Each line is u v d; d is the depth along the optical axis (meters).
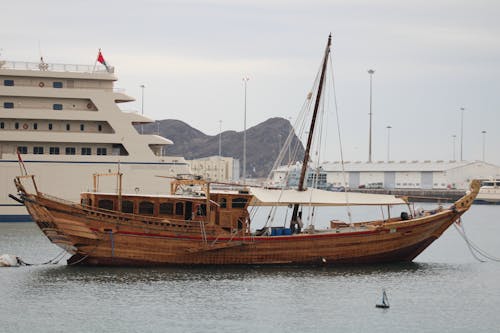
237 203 104.31
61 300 84.00
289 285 93.31
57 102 158.75
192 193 112.44
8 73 157.12
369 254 106.69
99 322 75.94
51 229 100.06
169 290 89.31
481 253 125.31
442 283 97.19
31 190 155.25
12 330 73.25
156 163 160.88
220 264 102.75
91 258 101.56
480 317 80.44
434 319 79.50
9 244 125.94
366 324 77.25
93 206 100.75
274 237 102.94
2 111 154.38
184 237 101.38
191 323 76.12
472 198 110.75
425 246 109.94
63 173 156.00
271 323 76.81
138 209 102.25
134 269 100.81
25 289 88.81
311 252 104.31
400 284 95.94
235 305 83.19
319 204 108.06
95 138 158.00
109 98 159.38
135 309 80.75
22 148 156.88
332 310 82.06
